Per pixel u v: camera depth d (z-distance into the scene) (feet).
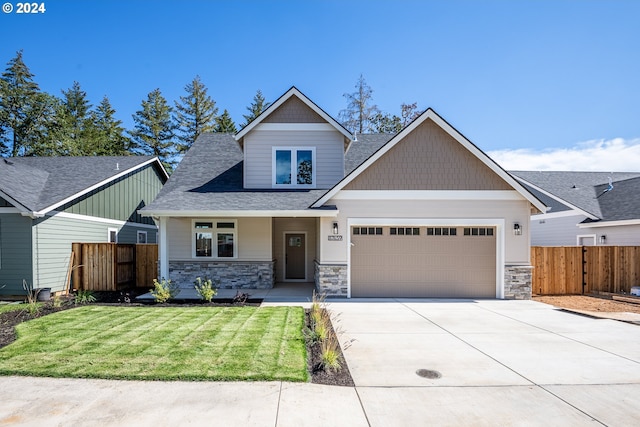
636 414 13.62
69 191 44.04
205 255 46.14
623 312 32.63
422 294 38.55
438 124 37.96
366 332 24.81
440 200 38.11
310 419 12.84
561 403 14.44
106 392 14.65
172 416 12.86
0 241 37.99
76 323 25.62
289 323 25.88
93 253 42.55
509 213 38.14
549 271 42.34
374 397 14.73
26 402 13.79
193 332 23.24
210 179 47.44
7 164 46.83
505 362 19.04
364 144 56.24
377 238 38.65
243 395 14.53
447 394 15.14
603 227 53.52
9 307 32.01
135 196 61.16
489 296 38.52
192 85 141.79
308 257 51.88
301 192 43.91
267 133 46.01
